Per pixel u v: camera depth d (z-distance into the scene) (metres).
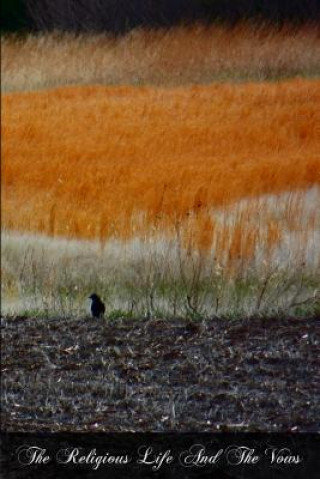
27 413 24.50
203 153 35.75
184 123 38.53
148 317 32.53
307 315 29.81
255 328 29.47
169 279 33.56
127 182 39.91
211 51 40.34
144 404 24.61
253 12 43.09
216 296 31.64
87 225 38.56
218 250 32.06
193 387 25.52
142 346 29.30
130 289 34.41
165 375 26.64
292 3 37.88
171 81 42.78
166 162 37.88
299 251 28.89
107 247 36.50
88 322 32.50
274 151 29.97
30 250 38.00
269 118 30.84
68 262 36.78
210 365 27.08
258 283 30.33
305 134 29.03
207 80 38.88
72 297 35.06
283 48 32.53
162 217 35.50
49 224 40.34
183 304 32.69
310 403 24.02
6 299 35.41
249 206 30.55
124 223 37.06
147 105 43.06
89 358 28.69
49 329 31.98
